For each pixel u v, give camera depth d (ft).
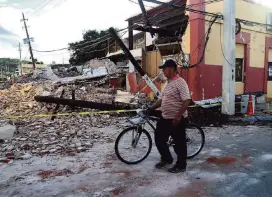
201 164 17.13
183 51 41.68
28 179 14.89
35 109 41.06
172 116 15.35
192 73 39.93
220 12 40.81
